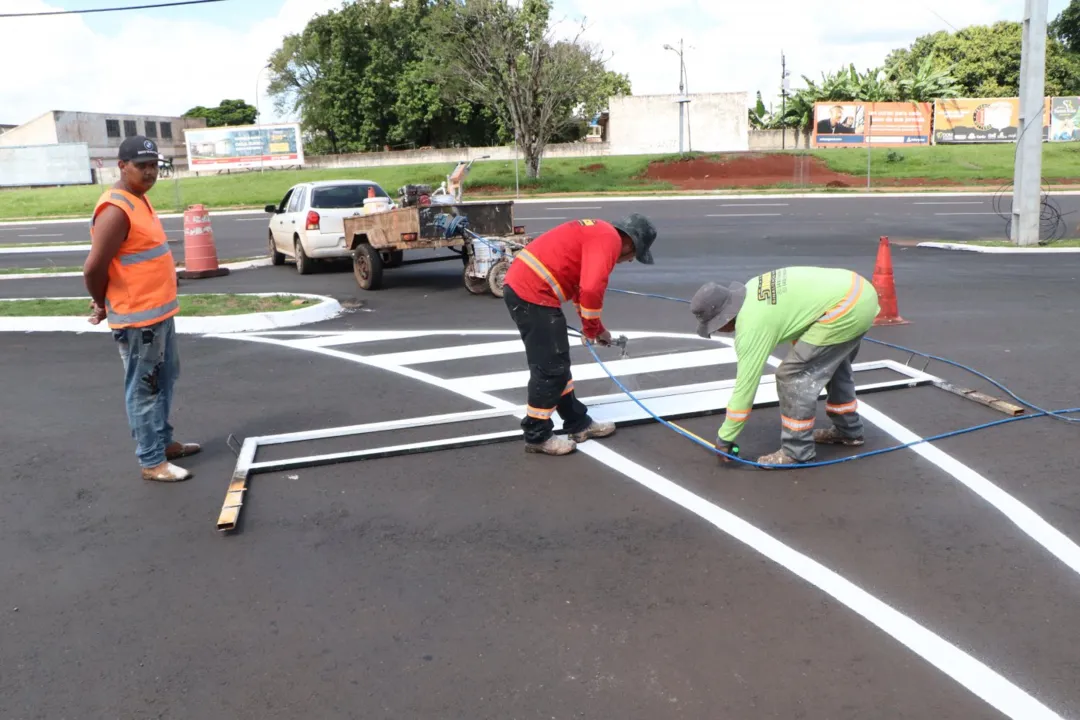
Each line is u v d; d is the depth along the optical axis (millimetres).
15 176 51219
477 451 5594
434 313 10812
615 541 4270
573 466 5273
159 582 4035
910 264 14148
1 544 4488
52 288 14203
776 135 49188
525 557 4141
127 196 4910
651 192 34906
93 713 3092
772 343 4840
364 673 3268
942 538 4188
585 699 3064
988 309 9969
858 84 47469
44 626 3686
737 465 5188
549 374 5270
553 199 33406
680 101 44719
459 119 53531
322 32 58625
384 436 5961
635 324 9766
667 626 3506
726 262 15047
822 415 6129
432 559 4164
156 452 5270
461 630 3539
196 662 3383
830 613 3559
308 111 62750
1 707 3137
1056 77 59562
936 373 7234
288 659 3379
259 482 5195
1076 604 3570
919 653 3264
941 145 42000
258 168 48250
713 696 3055
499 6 36812
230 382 7570
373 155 51625
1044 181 33781
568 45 37594
